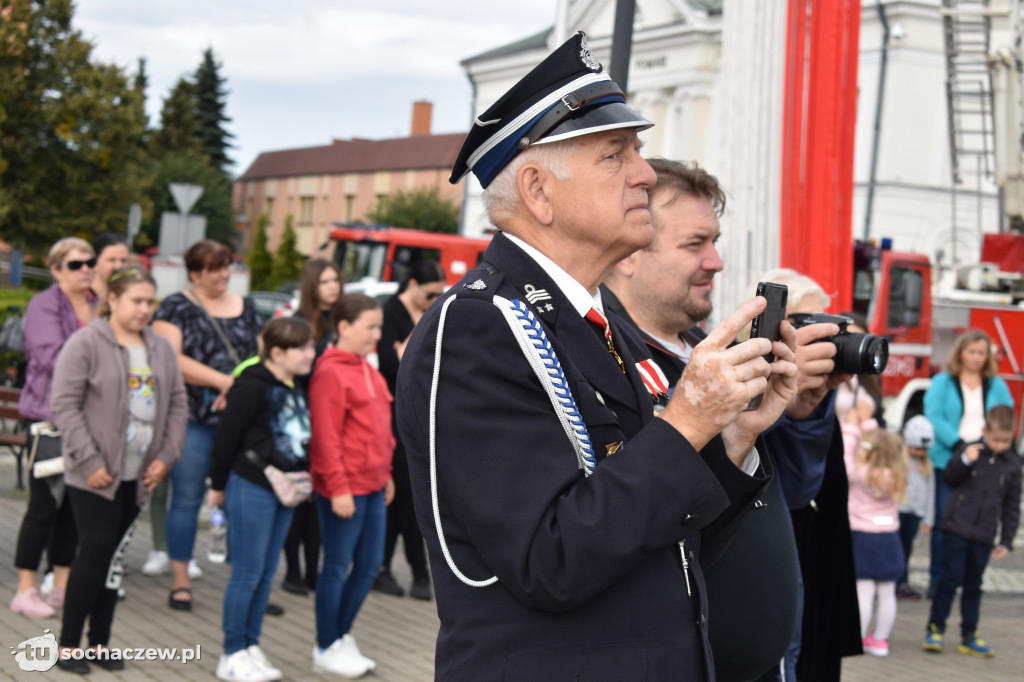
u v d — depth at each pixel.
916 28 27.19
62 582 5.62
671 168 2.75
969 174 27.38
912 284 14.48
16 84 34.84
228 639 4.82
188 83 67.81
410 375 1.76
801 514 3.22
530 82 1.81
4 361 11.33
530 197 1.83
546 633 1.67
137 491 4.84
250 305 6.39
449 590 1.74
